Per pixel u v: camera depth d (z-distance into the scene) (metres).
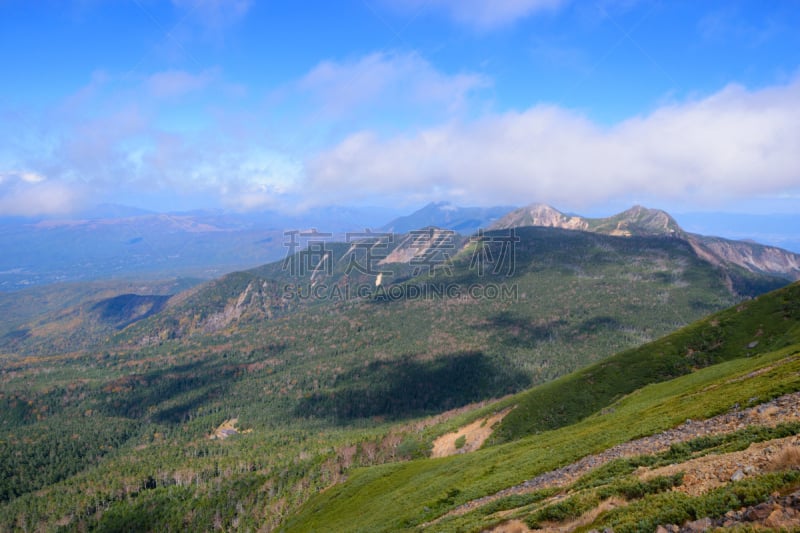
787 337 97.12
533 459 47.47
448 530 31.42
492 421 125.25
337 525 70.69
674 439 32.31
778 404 29.28
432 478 67.00
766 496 13.59
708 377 68.19
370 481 90.56
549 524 21.62
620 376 115.81
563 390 120.69
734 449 22.50
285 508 131.75
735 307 122.19
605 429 48.56
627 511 17.67
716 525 13.54
